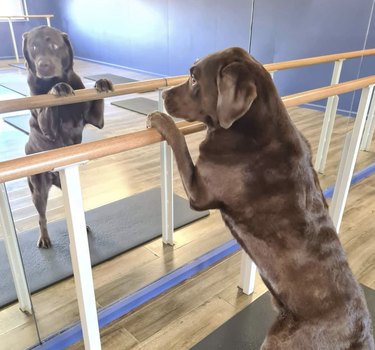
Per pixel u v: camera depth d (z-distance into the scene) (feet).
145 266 6.59
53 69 5.82
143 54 16.47
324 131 8.91
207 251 6.87
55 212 7.18
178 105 4.07
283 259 3.67
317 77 12.61
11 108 4.68
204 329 5.36
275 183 3.64
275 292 3.82
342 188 6.71
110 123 10.81
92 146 3.31
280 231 3.67
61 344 5.03
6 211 5.15
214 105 3.74
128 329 5.35
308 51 13.70
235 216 3.87
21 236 6.86
